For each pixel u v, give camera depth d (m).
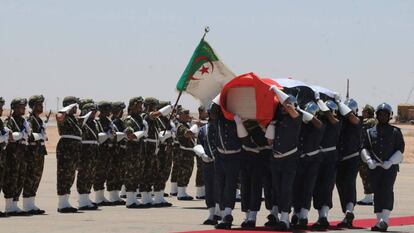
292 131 17.25
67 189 21.02
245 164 17.86
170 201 25.44
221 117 17.72
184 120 26.03
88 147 21.91
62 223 18.25
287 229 17.41
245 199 18.06
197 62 20.41
